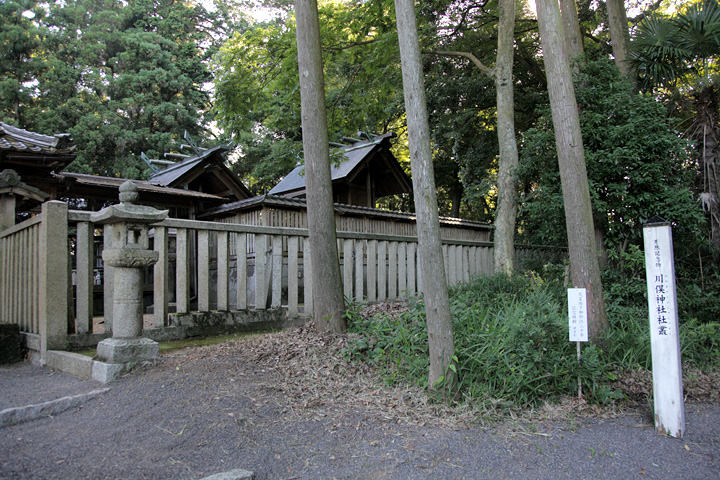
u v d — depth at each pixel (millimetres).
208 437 3184
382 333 5203
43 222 4828
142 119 21500
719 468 3146
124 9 24203
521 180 9352
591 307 5535
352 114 10672
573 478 2943
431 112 17266
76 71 20812
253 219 10109
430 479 2842
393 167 15922
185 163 13594
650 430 3775
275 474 2824
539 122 8875
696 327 6285
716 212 8547
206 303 5867
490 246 11203
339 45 9883
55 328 4824
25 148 7516
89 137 19422
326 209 5734
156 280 5500
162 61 23094
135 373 4266
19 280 5484
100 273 12227
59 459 2824
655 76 9289
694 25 8477
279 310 6539
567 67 5996
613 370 5051
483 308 5926
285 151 9625
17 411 3348
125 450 2971
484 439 3400
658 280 3867
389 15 9492
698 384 5082
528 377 4145
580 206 5723
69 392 3852
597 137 7676
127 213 4285
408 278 8477
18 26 19891
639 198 7328
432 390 4023
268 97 10070
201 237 5879
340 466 2951
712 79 8828
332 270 5688
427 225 4062
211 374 4289
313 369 4547
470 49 16594
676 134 8258
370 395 4082
